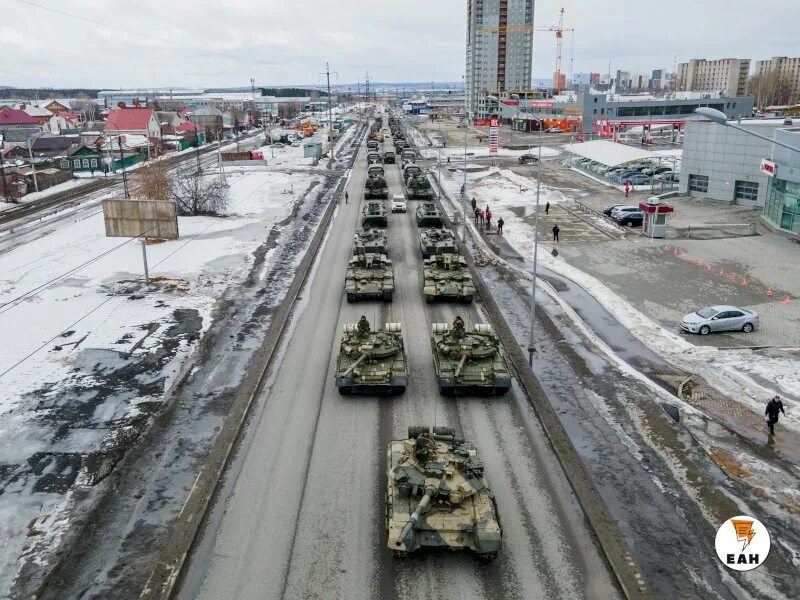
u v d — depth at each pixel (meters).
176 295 32.41
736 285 33.84
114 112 117.06
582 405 20.77
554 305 30.91
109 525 15.21
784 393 21.98
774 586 13.20
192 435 19.14
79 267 37.91
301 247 42.47
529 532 14.88
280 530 14.94
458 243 43.53
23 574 13.65
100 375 23.28
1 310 30.34
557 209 55.69
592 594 13.04
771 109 151.88
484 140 120.94
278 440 18.80
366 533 14.86
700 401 21.50
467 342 22.39
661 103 123.56
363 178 74.62
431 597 12.98
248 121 166.88
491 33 169.62
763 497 16.11
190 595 12.98
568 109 129.38
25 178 70.88
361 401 21.28
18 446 18.67
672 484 16.61
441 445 16.08
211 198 53.44
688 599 12.86
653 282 34.59
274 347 25.47
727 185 56.72
